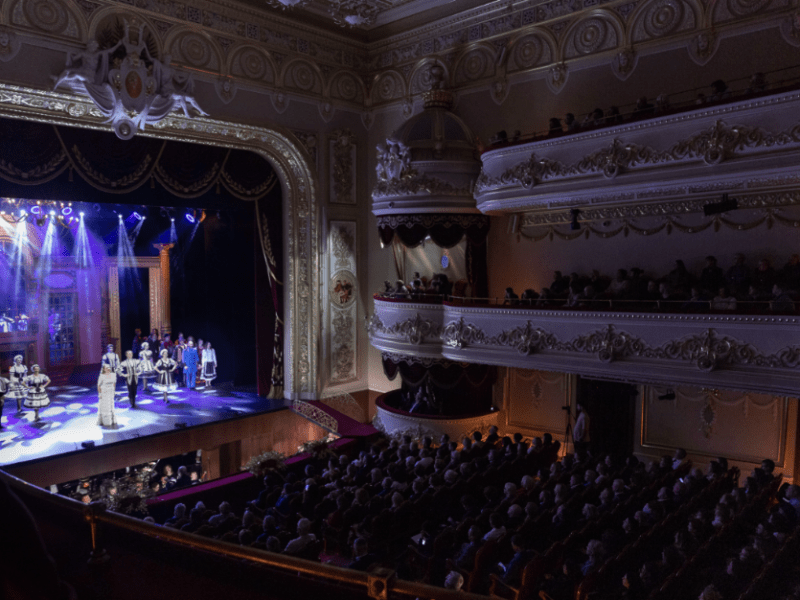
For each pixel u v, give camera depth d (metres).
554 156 13.52
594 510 9.83
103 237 21.84
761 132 10.60
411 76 18.62
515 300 14.67
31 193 14.57
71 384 20.48
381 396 18.91
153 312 23.02
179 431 15.86
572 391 16.41
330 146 19.11
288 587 3.88
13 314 20.23
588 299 13.16
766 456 13.83
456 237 16.64
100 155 15.26
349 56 19.34
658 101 12.26
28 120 13.99
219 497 13.66
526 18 16.17
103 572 4.18
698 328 11.52
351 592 3.67
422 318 16.19
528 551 8.45
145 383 20.09
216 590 3.97
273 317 19.75
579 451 13.79
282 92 17.70
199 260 22.84
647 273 14.77
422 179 16.31
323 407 18.64
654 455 15.30
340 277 19.83
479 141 17.09
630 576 7.33
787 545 7.96
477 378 16.64
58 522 4.89
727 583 7.64
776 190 12.79
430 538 10.08
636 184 12.20
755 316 10.83
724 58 13.15
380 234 17.58
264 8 16.95
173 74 15.33
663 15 13.91
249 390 20.69
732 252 13.50
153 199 16.83
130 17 14.60
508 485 11.29
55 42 13.49
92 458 14.19
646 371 12.12
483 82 17.09
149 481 15.40
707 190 12.94
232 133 17.20
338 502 10.82
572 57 15.41
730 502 9.91
